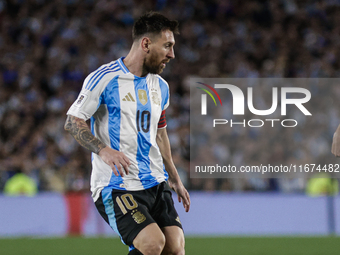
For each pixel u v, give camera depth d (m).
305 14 58.22
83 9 57.09
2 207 34.50
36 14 56.41
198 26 56.81
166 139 13.54
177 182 13.66
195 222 35.59
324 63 53.16
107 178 12.27
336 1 59.28
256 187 37.25
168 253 12.04
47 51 52.88
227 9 58.56
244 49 54.91
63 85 49.28
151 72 12.59
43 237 32.75
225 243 29.14
